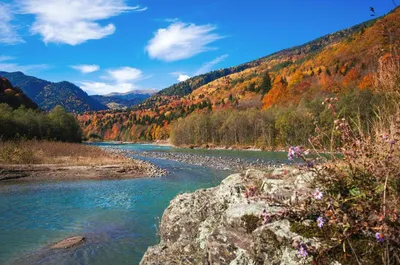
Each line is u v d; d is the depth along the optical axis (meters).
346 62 107.44
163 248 5.89
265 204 3.80
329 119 3.46
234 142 83.81
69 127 84.12
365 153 3.05
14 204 15.23
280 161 34.91
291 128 51.50
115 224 11.63
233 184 6.11
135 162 33.72
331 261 2.47
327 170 3.12
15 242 9.59
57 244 9.35
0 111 62.47
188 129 96.12
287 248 2.85
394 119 3.39
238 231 3.71
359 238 2.54
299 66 159.75
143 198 16.64
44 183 21.75
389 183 2.76
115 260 8.10
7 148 30.33
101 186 20.64
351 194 2.87
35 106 125.44
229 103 163.88
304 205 3.09
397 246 2.31
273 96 125.00
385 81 3.75
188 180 22.91
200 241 5.34
